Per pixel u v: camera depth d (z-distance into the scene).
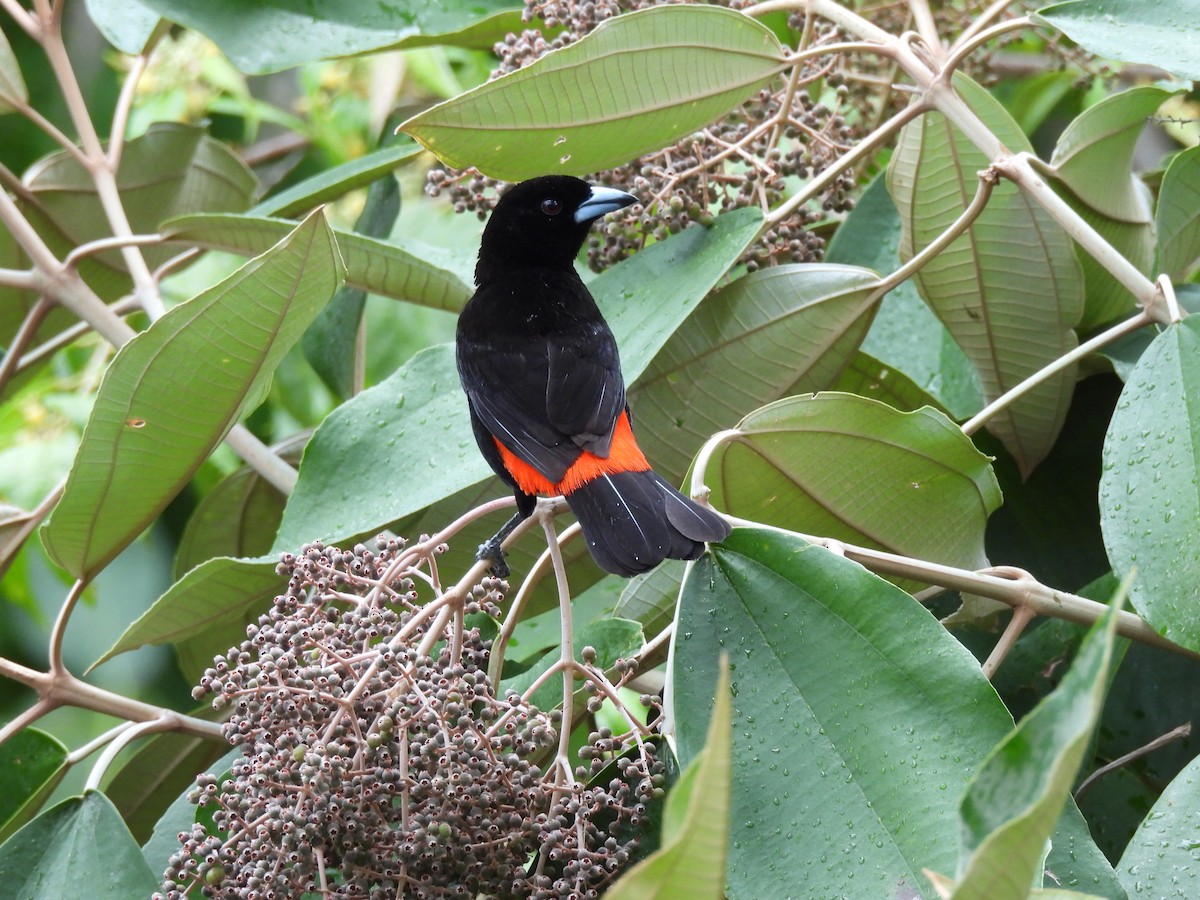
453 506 7.82
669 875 3.25
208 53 12.55
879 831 4.70
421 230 12.40
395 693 4.96
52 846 6.01
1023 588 5.77
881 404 6.16
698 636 5.26
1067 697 3.29
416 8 8.86
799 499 6.63
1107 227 7.71
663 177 7.65
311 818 4.76
